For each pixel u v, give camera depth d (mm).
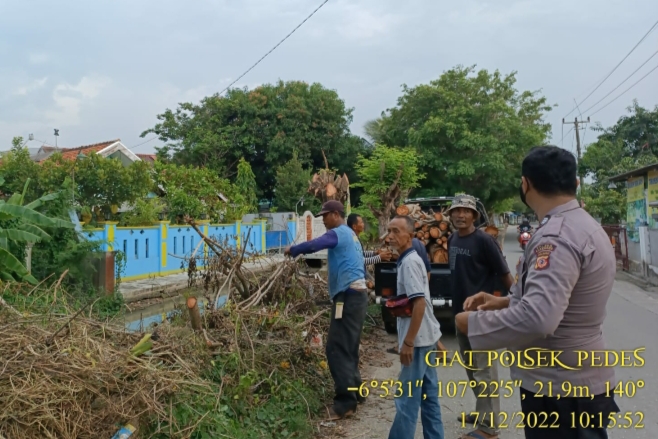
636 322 8398
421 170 25078
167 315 6117
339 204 4676
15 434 2697
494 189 26141
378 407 4676
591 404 2078
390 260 7594
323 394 4762
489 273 4211
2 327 3551
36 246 7645
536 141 25719
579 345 2057
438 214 8000
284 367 4695
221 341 4559
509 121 24969
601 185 24016
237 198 17953
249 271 6195
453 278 4320
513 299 2197
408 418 3430
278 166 27172
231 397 3967
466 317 2145
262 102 28953
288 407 4234
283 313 5512
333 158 29594
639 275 14469
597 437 2113
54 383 2957
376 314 8352
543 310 1904
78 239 8359
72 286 7570
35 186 11984
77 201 12164
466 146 24453
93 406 3035
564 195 2129
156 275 11977
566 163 2119
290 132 28328
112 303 7746
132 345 3758
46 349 3256
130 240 11203
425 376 3607
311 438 4004
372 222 18281
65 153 20625
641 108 25719
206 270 5895
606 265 2008
